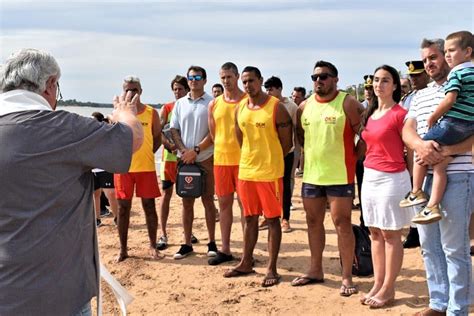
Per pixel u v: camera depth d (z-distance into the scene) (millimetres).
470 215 3918
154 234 6844
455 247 3906
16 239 2402
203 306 5180
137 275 6199
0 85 2562
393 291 5004
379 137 4734
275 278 5703
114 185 6648
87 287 2615
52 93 2670
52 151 2436
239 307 5121
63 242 2480
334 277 5867
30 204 2420
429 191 4105
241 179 5762
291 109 7836
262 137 5531
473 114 3709
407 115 4391
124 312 3109
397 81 4805
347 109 5082
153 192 6688
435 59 4055
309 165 5375
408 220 4797
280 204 5668
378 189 4793
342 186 5172
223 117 6230
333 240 7426
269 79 7770
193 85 6648
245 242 6000
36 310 2422
